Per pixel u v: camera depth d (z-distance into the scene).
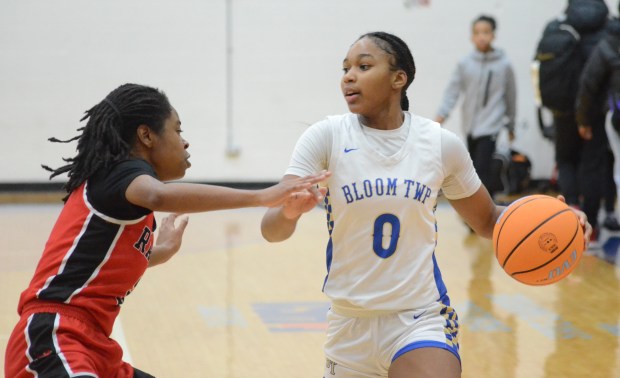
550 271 5.36
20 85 19.27
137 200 4.62
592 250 14.02
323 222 17.12
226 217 17.59
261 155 20.17
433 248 5.43
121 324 9.95
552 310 10.70
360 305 5.27
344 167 5.29
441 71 20.17
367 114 5.37
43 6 19.14
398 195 5.23
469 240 15.16
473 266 13.11
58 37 19.27
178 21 19.58
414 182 5.27
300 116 20.14
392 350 5.27
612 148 13.29
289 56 19.94
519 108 20.52
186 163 5.16
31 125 19.39
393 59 5.30
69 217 4.82
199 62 19.73
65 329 4.65
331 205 5.34
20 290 11.32
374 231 5.25
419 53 20.09
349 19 19.94
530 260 5.32
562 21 14.79
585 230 5.57
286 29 19.86
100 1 19.30
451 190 5.68
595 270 12.76
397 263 5.28
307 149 5.32
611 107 13.03
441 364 5.05
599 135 14.05
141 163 4.81
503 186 19.09
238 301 11.05
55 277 4.72
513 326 10.02
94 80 19.47
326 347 5.62
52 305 4.71
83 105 19.47
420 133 5.41
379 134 5.35
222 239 15.26
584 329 9.92
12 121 19.31
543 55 14.68
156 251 5.56
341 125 5.40
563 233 5.32
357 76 5.30
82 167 4.88
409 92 20.22
